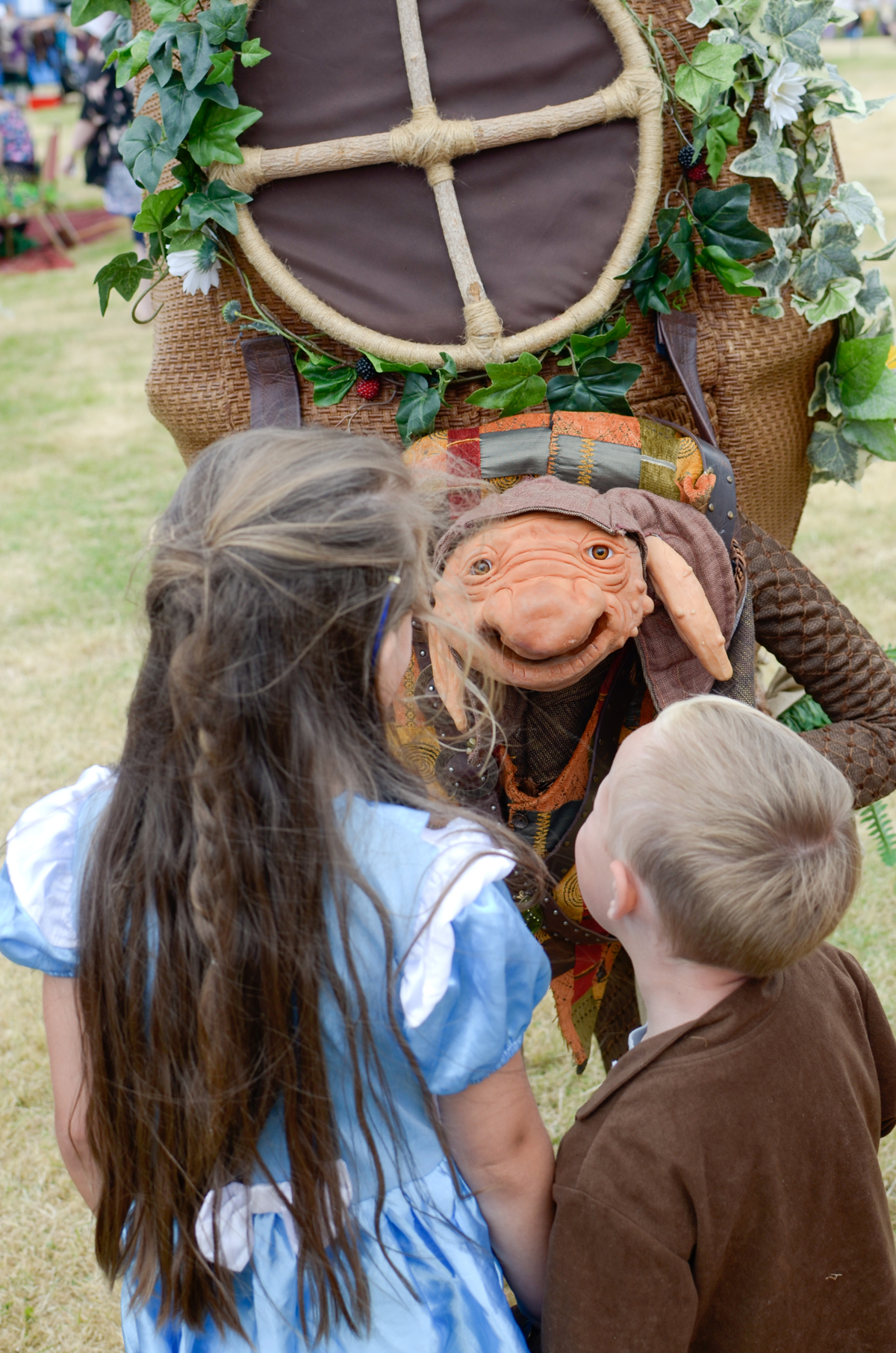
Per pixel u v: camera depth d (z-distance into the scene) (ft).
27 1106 7.54
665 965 3.36
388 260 4.45
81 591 14.35
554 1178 3.42
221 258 4.57
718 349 4.65
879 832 5.59
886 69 48.55
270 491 2.90
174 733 2.89
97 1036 3.13
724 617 4.35
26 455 19.42
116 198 24.45
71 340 25.99
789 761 3.24
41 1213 6.80
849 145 36.65
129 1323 3.55
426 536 3.14
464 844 3.07
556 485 4.18
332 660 2.88
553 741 4.54
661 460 4.40
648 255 4.42
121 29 5.57
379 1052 3.07
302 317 4.48
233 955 2.88
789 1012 3.41
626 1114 3.29
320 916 2.92
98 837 3.10
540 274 4.42
